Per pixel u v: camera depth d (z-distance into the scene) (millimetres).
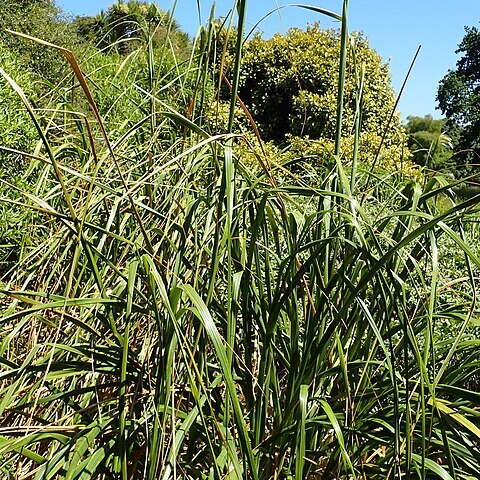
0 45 4184
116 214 1770
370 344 1557
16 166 3416
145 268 1365
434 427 1442
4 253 2885
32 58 5750
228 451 1196
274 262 2143
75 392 1368
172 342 1211
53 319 1762
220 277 1701
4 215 2816
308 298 1462
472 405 1412
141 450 1352
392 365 1319
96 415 1485
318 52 8719
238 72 1350
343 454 1230
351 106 6082
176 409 1378
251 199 1569
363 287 1344
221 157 1692
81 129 2176
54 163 1201
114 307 1578
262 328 1507
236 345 1641
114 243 1780
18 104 3508
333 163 1911
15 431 1353
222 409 1434
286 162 1914
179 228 1498
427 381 1190
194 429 1475
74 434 1339
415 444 1419
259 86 9008
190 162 1672
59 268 2076
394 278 1268
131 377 1410
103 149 1938
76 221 1299
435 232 1563
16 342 1863
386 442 1372
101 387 1383
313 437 1505
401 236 1590
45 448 1689
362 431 1343
